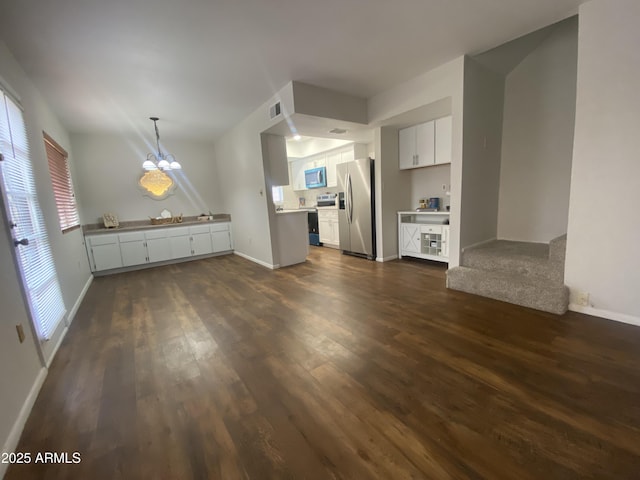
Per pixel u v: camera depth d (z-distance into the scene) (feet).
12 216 6.23
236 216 18.83
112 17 6.44
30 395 5.41
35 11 6.01
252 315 9.18
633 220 6.86
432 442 4.14
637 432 4.12
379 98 12.67
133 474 3.89
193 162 19.76
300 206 24.70
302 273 13.96
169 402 5.32
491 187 11.68
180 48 7.99
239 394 5.44
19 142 7.44
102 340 7.97
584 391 4.98
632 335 6.63
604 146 7.04
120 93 10.70
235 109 13.56
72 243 11.66
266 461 3.98
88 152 16.25
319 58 9.16
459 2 6.75
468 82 9.75
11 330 5.22
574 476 3.53
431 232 14.11
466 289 9.98
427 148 13.48
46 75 8.90
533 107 11.01
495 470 3.67
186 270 15.93
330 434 4.39
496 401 4.87
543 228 11.23
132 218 17.80
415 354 6.40
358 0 6.49
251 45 8.11
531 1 6.80
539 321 7.59
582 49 7.06
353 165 16.17
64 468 4.02
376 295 10.28
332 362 6.30
